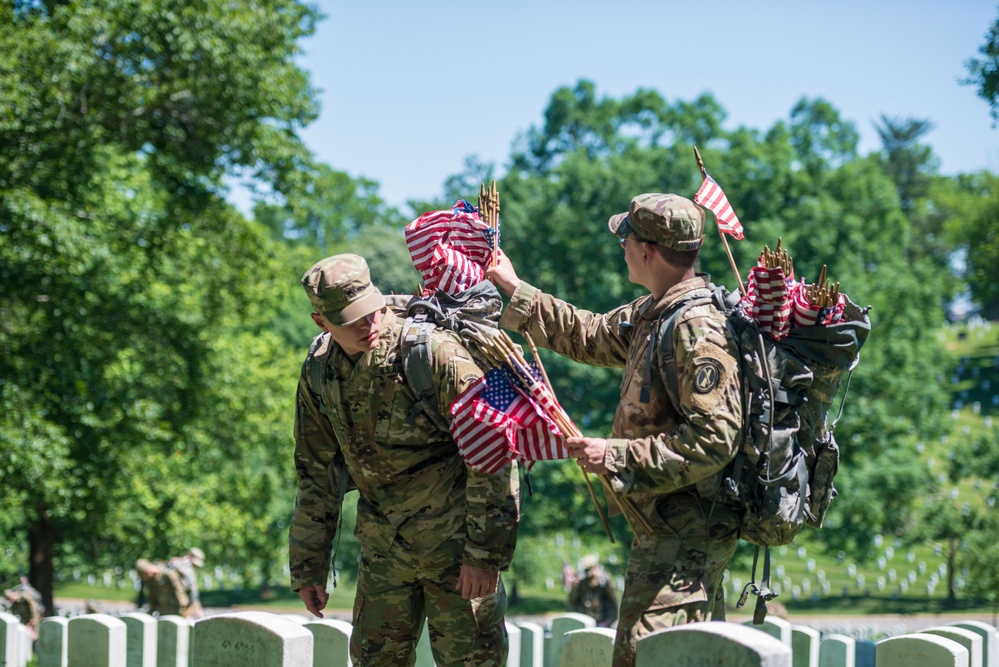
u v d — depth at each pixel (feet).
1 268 56.24
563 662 14.60
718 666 8.12
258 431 86.89
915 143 291.38
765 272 10.39
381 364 11.95
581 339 12.39
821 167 123.13
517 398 11.32
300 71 63.82
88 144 57.00
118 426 68.85
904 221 119.75
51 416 63.05
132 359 71.87
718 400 10.32
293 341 161.68
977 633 16.75
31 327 62.08
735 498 10.64
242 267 72.84
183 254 72.59
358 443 12.26
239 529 88.12
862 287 107.34
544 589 139.85
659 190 115.65
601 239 115.34
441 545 12.23
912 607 122.01
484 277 12.85
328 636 14.93
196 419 78.74
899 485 107.04
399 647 12.69
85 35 53.06
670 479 10.34
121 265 66.74
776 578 133.08
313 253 104.68
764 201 113.70
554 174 139.33
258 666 10.58
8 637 18.61
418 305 12.26
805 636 18.10
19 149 55.16
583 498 115.65
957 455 114.32
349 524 120.37
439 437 12.16
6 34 51.98
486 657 12.39
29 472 54.49
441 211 12.91
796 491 10.68
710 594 10.67
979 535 86.58
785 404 10.61
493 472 11.64
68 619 17.39
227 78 57.93
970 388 220.43
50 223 53.47
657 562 10.71
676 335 10.73
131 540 77.66
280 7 62.13
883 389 110.11
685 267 11.28
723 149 134.00
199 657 11.08
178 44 54.95
